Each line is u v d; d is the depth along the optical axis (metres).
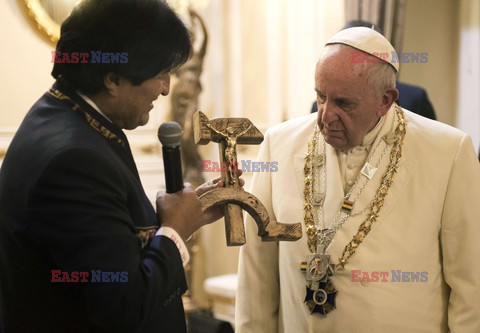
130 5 1.55
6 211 1.54
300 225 1.78
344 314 2.00
